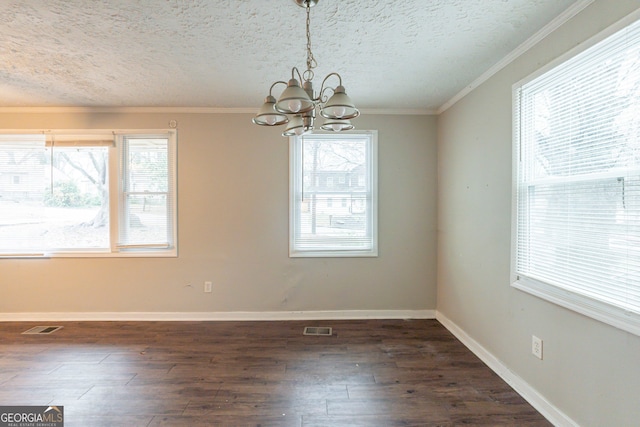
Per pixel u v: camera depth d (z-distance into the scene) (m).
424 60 2.33
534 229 2.02
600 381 1.53
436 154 3.54
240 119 3.45
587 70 1.62
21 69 2.48
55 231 3.45
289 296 3.50
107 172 3.45
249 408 1.92
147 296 3.45
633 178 1.40
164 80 2.70
